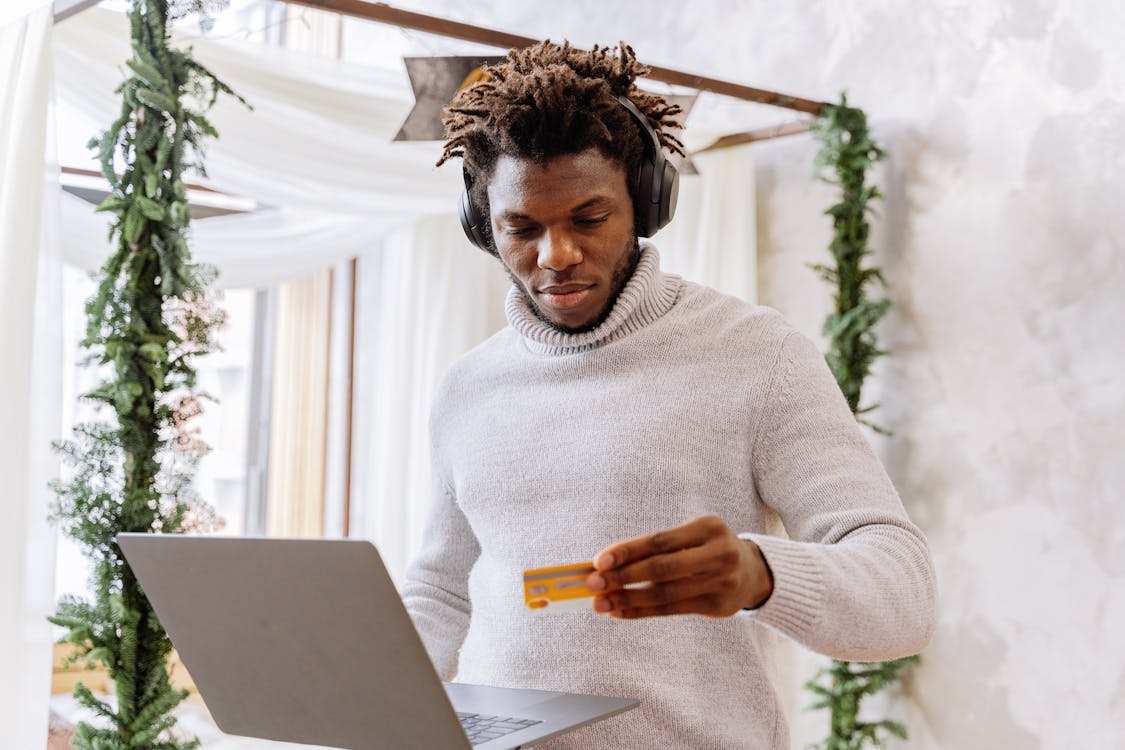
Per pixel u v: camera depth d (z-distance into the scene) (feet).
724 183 11.57
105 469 6.92
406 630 2.70
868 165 10.12
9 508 7.18
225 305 16.42
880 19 10.69
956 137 9.96
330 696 3.04
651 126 4.12
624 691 3.69
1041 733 9.06
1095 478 8.80
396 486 13.97
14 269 7.36
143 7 7.21
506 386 4.32
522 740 2.96
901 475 10.28
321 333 15.90
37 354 7.66
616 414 3.96
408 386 14.10
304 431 15.83
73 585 13.50
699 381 3.92
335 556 2.72
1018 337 9.39
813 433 3.74
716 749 3.66
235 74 9.86
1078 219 8.98
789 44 11.60
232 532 16.19
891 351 10.44
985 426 9.62
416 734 2.91
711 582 2.72
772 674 4.00
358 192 11.12
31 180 7.48
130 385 6.88
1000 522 9.47
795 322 11.43
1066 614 8.94
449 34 8.83
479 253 14.42
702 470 3.81
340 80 10.32
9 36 7.84
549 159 3.75
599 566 2.64
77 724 6.93
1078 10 9.02
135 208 7.03
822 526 3.54
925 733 9.93
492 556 4.13
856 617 3.10
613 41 13.64
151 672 6.89
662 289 4.19
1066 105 9.10
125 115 7.11
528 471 4.03
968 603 9.68
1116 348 8.70
